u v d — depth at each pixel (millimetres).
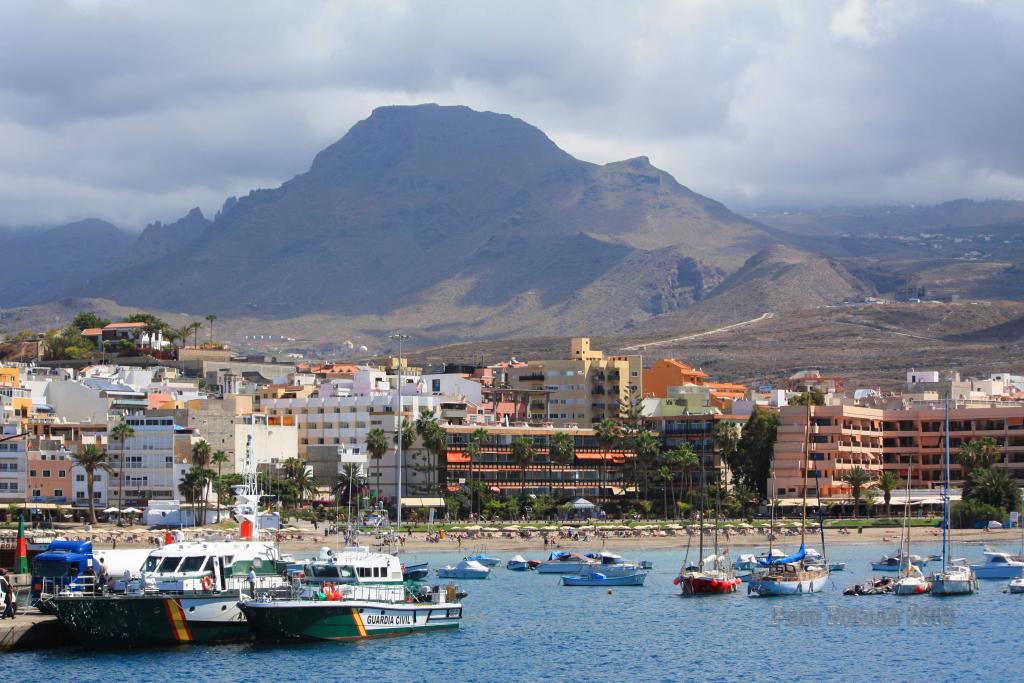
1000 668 174750
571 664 174000
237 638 165500
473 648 178375
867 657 180875
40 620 163000
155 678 152375
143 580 163125
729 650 185250
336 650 167750
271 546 171625
